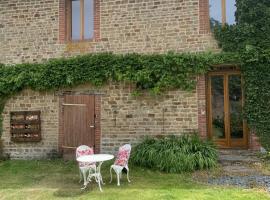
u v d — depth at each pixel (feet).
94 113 40.81
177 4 39.27
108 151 40.19
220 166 34.09
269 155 35.24
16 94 43.16
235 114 38.65
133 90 39.75
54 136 41.86
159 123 38.93
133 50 40.16
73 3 43.14
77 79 40.73
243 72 37.22
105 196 26.50
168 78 38.19
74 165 38.37
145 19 40.01
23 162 40.47
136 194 26.63
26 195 27.55
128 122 39.78
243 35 36.88
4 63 43.70
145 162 34.88
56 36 42.37
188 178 31.04
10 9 43.93
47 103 42.22
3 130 43.39
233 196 25.12
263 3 36.70
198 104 37.99
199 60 37.58
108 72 39.75
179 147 34.65
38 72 41.81
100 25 41.32
